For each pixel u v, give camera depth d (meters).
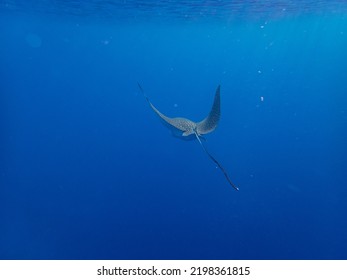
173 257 11.62
